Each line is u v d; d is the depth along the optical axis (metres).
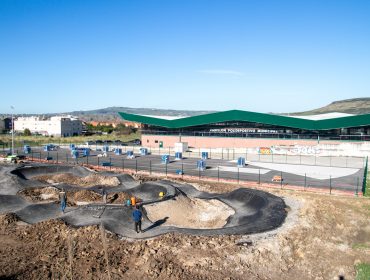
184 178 43.91
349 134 68.81
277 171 49.09
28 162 58.44
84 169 46.78
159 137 84.69
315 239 23.22
